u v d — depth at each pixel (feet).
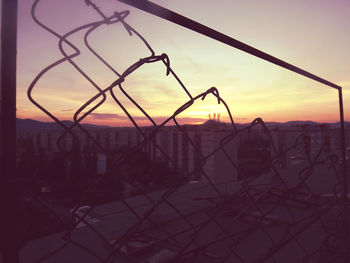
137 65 2.16
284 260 9.97
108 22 1.97
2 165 1.63
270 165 3.97
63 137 1.69
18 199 1.65
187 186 21.66
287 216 13.15
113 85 2.04
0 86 1.64
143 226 12.86
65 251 10.89
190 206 16.44
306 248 10.50
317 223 12.57
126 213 15.37
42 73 1.69
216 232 12.35
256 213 13.01
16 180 1.62
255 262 4.45
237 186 21.39
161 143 103.81
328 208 6.18
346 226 6.48
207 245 3.49
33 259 10.07
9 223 1.63
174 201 17.51
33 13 1.69
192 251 3.37
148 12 2.52
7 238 1.63
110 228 13.30
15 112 1.68
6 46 1.65
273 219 12.32
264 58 4.32
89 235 12.62
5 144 1.64
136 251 10.27
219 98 2.89
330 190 19.21
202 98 2.69
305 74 5.34
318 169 26.11
